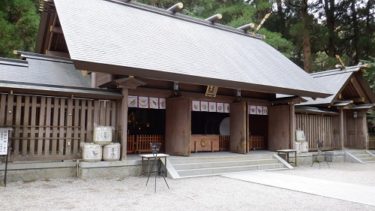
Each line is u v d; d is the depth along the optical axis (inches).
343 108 677.9
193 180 358.3
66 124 353.4
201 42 527.5
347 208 242.5
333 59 942.4
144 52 394.3
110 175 358.9
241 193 291.0
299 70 622.8
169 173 369.7
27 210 221.3
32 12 602.2
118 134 382.3
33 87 324.2
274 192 297.7
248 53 582.2
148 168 386.0
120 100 384.2
